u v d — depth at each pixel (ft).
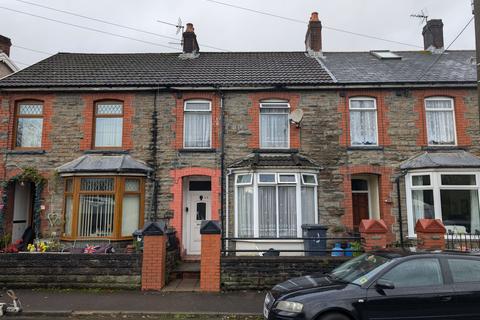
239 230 42.73
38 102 46.29
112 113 46.47
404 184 43.98
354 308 18.92
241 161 44.24
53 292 30.99
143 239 32.48
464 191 42.34
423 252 21.16
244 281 31.96
